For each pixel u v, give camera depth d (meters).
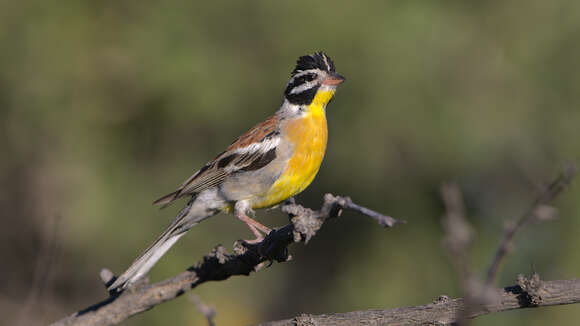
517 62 13.88
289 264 14.88
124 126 13.99
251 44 13.80
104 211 13.62
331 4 13.29
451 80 13.55
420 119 13.30
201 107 13.45
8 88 13.74
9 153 14.05
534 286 5.21
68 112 13.89
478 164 13.33
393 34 13.20
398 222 4.11
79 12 13.68
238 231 14.20
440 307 5.50
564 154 13.00
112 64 13.80
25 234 14.35
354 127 13.48
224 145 13.95
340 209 4.89
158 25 13.70
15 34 13.59
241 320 14.09
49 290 9.45
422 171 13.41
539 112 13.70
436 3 13.87
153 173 14.02
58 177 13.99
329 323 5.58
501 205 13.10
